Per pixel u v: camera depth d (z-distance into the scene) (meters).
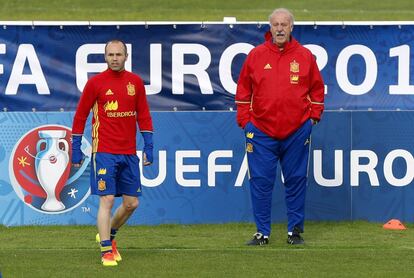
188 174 35.56
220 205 35.69
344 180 35.97
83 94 26.80
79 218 35.31
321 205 35.94
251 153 30.91
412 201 36.09
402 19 93.62
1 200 35.03
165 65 35.66
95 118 26.77
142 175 35.41
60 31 35.41
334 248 29.84
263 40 35.81
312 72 30.67
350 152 35.94
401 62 36.09
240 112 31.00
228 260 27.14
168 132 35.47
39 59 35.34
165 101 35.66
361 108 36.03
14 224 35.09
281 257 27.69
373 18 93.50
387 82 36.09
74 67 35.50
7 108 35.19
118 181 27.06
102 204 26.56
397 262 26.89
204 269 25.62
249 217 35.75
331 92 36.00
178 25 35.59
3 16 93.25
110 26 35.53
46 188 35.16
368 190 36.03
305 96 30.61
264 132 30.67
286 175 31.05
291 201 31.11
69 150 35.22
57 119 35.16
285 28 30.00
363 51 36.00
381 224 35.78
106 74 26.72
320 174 35.91
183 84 35.72
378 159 36.03
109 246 26.36
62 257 27.69
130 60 35.56
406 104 36.16
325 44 35.91
